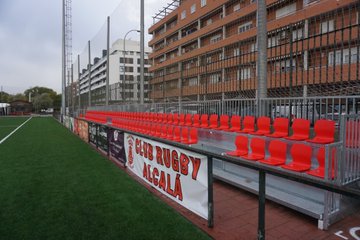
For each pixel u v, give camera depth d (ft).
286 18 68.08
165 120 31.14
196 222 11.40
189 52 125.29
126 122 32.48
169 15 152.76
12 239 10.16
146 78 51.21
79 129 46.78
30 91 353.92
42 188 16.61
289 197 12.61
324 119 14.34
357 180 10.41
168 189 14.07
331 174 9.92
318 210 11.16
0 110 215.10
